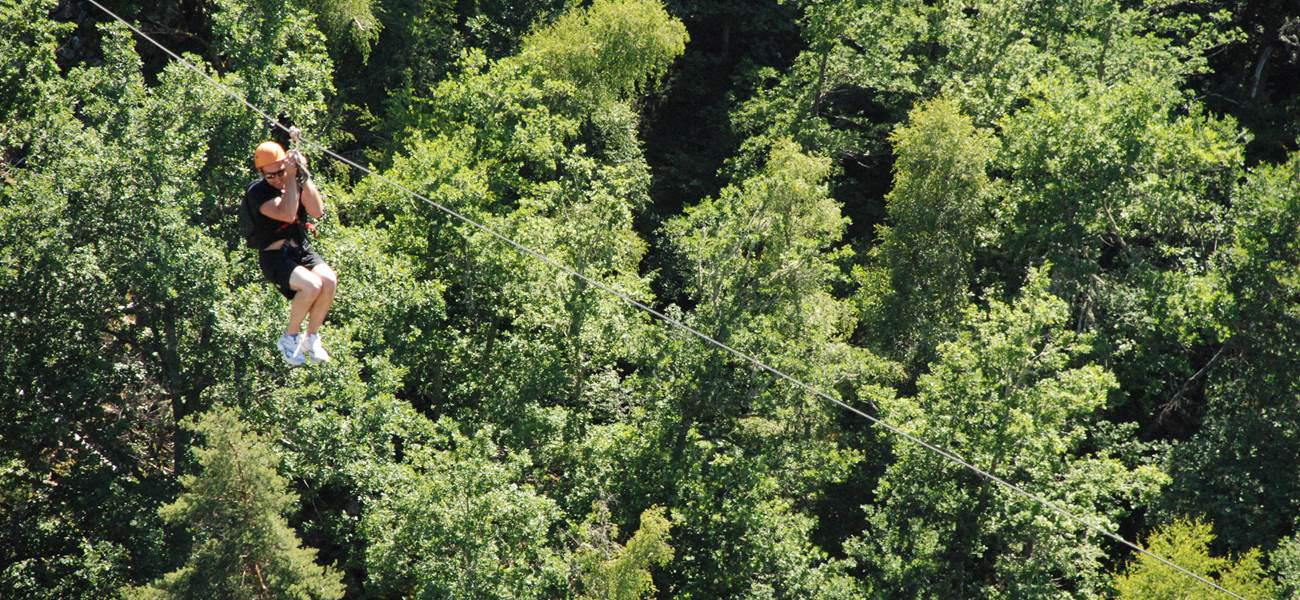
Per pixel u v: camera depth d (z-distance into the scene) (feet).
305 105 91.30
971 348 97.91
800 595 89.30
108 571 75.00
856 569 111.65
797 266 101.09
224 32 90.43
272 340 79.92
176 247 77.71
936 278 124.47
